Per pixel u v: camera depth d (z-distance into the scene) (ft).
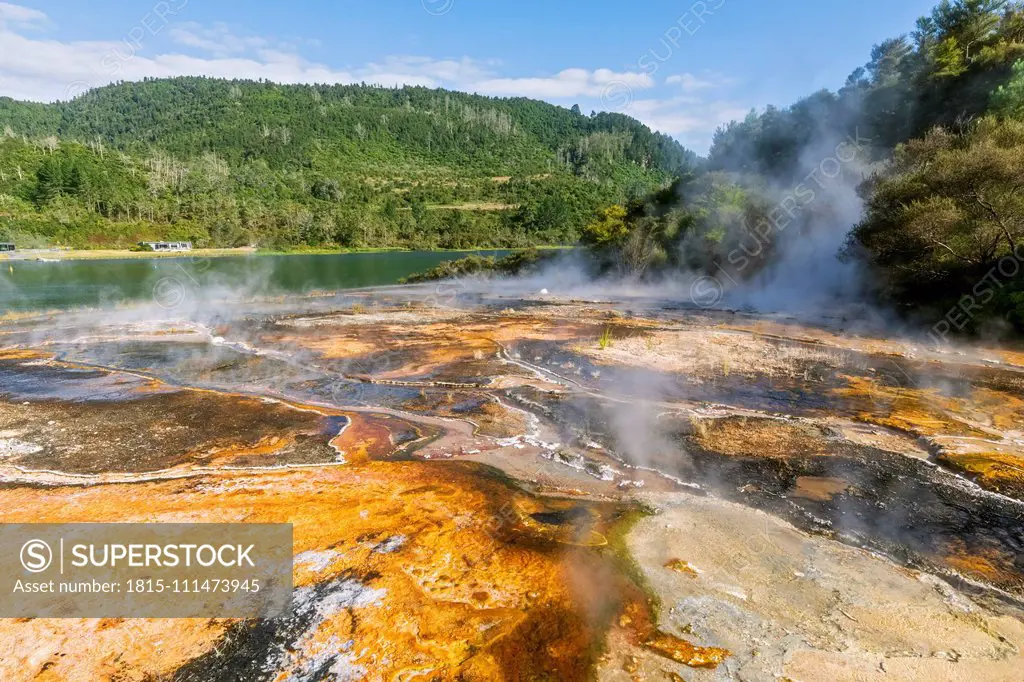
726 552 14.53
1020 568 14.15
